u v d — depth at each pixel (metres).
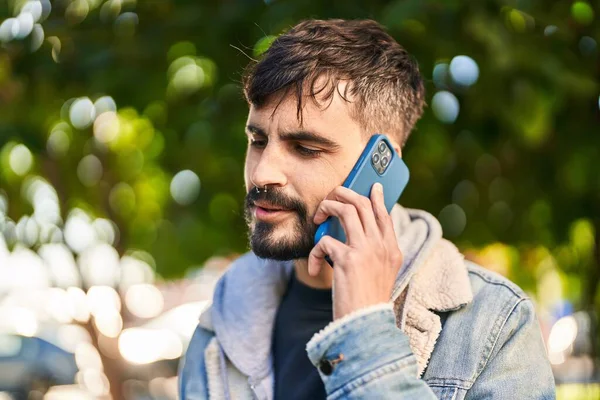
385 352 1.28
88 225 3.28
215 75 2.44
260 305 1.63
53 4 2.46
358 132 1.44
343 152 1.42
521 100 2.06
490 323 1.41
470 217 2.73
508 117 2.12
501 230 2.74
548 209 2.65
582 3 2.17
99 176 3.10
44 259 3.16
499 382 1.38
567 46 2.16
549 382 1.42
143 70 2.39
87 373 6.09
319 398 1.47
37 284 3.61
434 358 1.42
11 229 3.06
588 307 2.70
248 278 1.67
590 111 2.35
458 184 2.72
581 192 2.50
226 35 2.35
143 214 3.24
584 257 2.72
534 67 2.00
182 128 2.53
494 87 2.13
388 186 1.48
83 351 6.36
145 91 2.40
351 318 1.29
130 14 2.44
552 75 2.00
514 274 3.08
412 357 1.29
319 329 1.56
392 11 1.92
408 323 1.45
